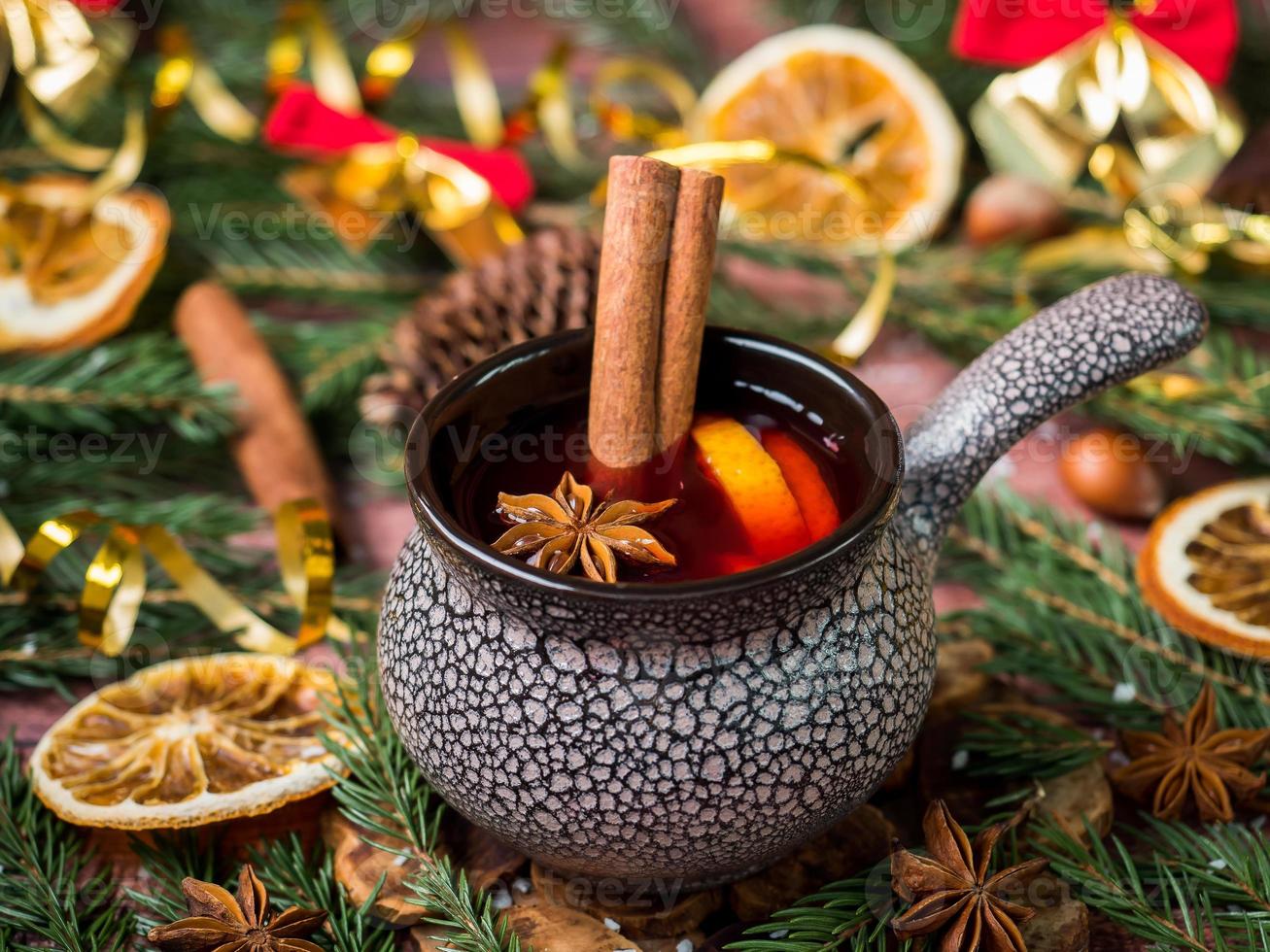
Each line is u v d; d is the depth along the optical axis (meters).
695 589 0.26
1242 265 0.44
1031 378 0.30
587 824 0.28
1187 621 0.35
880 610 0.28
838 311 0.47
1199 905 0.31
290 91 0.46
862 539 0.26
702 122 0.48
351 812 0.31
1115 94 0.43
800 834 0.29
